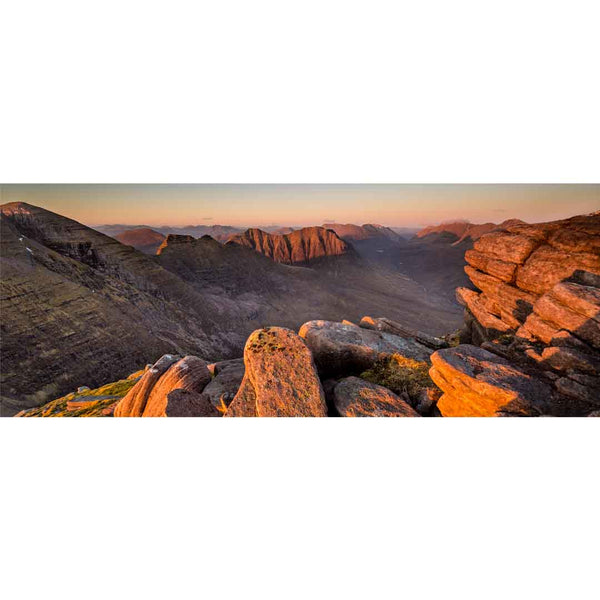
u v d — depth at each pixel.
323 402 8.52
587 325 8.00
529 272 10.38
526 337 9.34
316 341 10.47
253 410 8.59
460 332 13.54
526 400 7.46
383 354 10.45
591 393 7.35
